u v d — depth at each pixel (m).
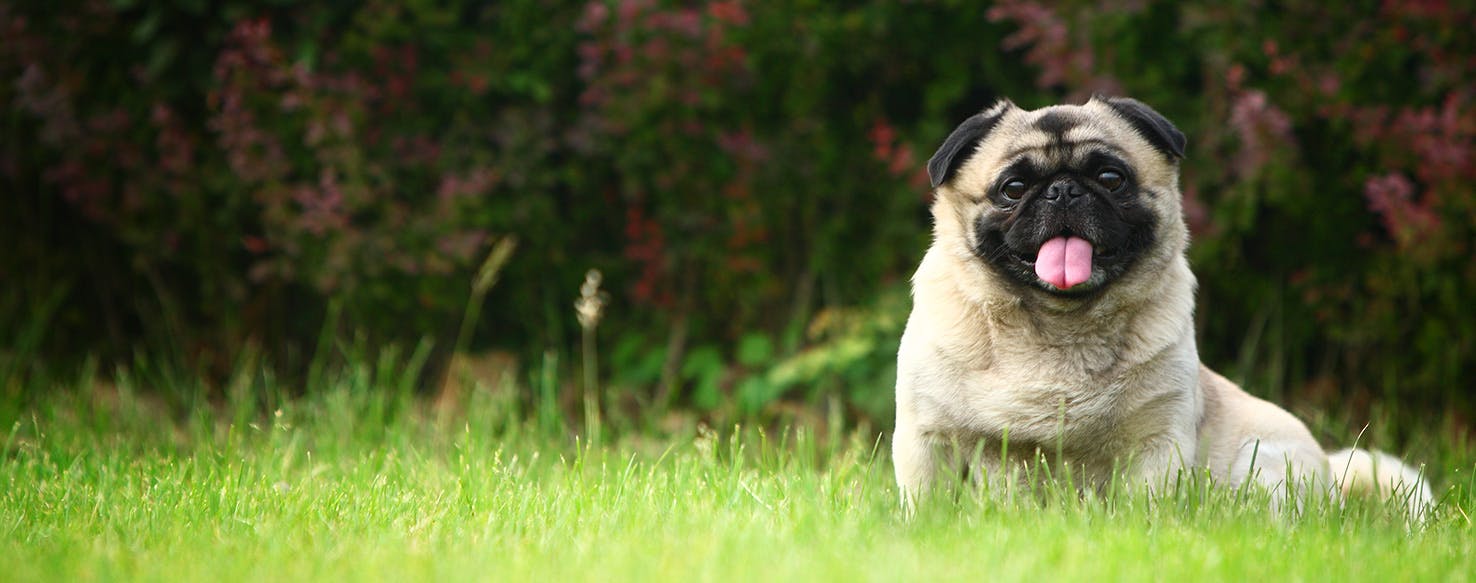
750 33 12.69
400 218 12.53
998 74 13.23
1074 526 6.79
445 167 12.80
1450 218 11.53
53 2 12.52
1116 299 7.63
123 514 7.35
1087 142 7.80
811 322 13.73
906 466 7.86
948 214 8.13
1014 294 7.72
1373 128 11.74
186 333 13.64
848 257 13.64
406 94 12.77
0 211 13.59
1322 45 12.18
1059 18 11.97
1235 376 12.97
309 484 8.48
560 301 13.87
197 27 12.77
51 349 13.64
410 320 13.41
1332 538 6.71
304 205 12.68
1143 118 8.05
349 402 11.76
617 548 6.33
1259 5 11.87
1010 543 6.37
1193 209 11.96
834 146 13.41
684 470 8.62
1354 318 12.64
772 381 12.77
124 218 13.05
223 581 5.79
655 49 12.40
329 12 12.52
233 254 13.49
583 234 14.00
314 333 13.77
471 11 13.22
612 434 12.61
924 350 7.88
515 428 11.12
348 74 12.38
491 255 13.20
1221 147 12.13
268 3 12.55
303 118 12.51
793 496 7.82
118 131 12.58
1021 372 7.70
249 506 7.58
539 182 12.99
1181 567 6.00
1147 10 12.09
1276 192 11.67
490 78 12.75
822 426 12.66
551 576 5.85
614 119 12.66
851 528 6.79
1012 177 7.80
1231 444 8.20
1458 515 8.07
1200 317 13.16
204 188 12.86
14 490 8.03
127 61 12.83
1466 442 11.90
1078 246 7.54
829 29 12.80
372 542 6.61
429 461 9.69
